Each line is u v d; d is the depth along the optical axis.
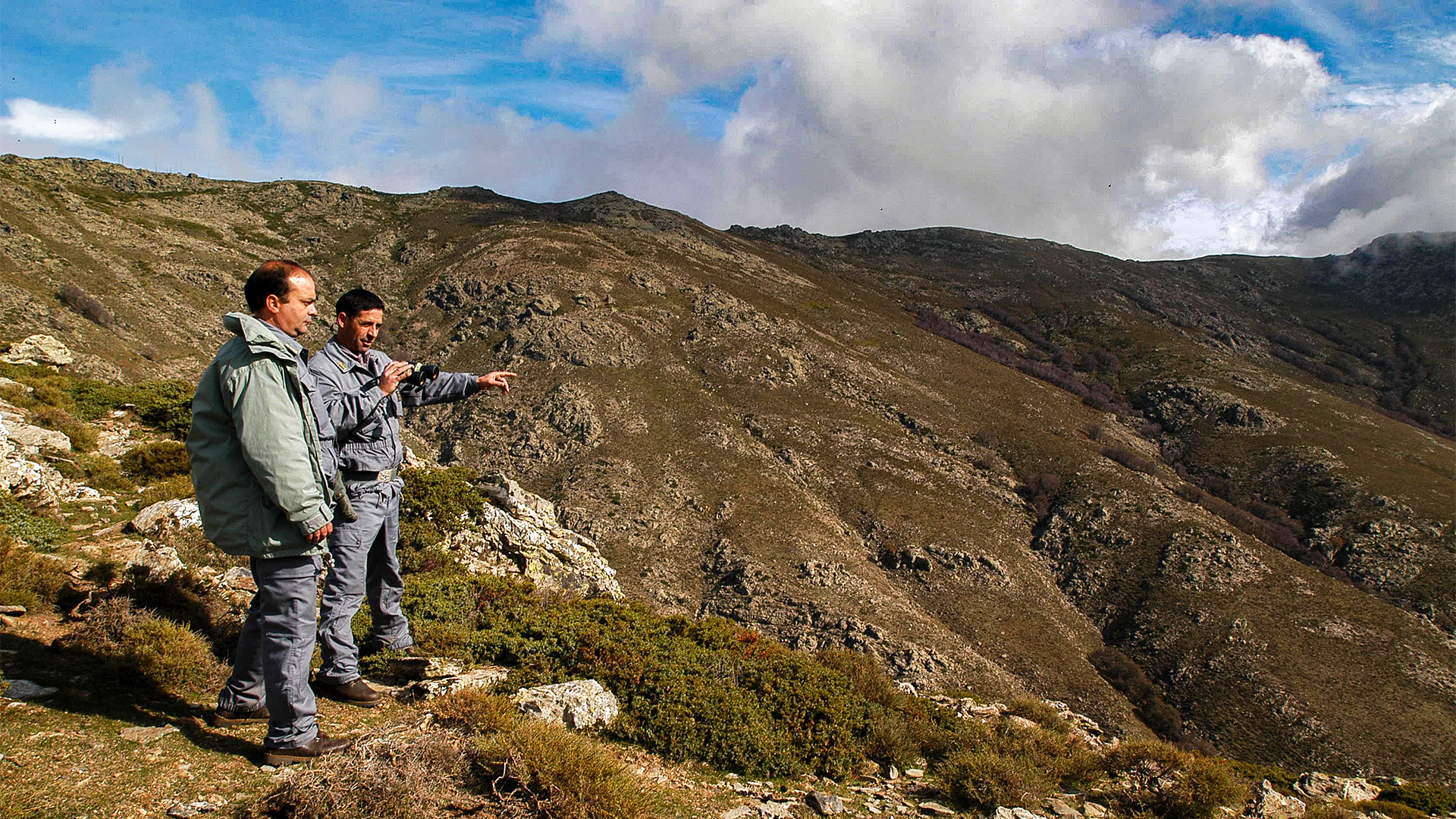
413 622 8.24
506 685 7.00
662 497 93.81
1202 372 165.00
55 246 122.25
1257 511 116.81
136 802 3.95
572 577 13.99
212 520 4.40
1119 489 105.19
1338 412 145.25
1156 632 83.94
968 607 84.94
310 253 180.75
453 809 4.61
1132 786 8.70
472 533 13.59
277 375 4.35
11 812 3.59
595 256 167.88
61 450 12.39
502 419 110.62
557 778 5.04
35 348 20.95
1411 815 12.12
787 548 86.12
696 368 128.62
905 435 118.31
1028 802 7.32
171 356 107.62
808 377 129.75
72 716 4.70
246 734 5.03
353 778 4.27
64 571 7.24
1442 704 72.88
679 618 9.77
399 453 6.08
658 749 6.64
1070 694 75.31
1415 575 95.69
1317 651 79.31
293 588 4.60
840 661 10.34
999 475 111.25
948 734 8.88
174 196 190.50
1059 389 162.25
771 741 7.04
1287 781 13.22
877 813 6.45
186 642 5.79
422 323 147.50
